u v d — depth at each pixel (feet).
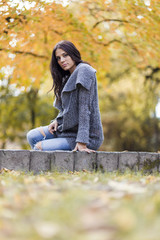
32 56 22.12
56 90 10.95
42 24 20.51
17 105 29.35
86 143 9.66
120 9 20.61
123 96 39.93
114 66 34.40
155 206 3.50
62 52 10.43
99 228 2.96
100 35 22.62
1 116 29.14
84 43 22.30
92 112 10.17
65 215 3.40
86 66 10.16
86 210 3.56
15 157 9.11
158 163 9.86
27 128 29.35
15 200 4.10
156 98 37.11
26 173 8.91
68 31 21.63
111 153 9.64
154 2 19.60
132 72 35.96
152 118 39.63
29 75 22.62
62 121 10.82
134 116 40.88
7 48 20.17
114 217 3.19
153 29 21.34
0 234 2.82
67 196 4.25
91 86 9.98
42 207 3.77
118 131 41.45
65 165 9.32
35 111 29.09
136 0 19.76
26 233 2.84
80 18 21.59
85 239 2.64
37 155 9.21
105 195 4.31
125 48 24.45
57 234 2.81
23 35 20.03
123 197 4.23
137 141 40.55
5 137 28.81
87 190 4.78
